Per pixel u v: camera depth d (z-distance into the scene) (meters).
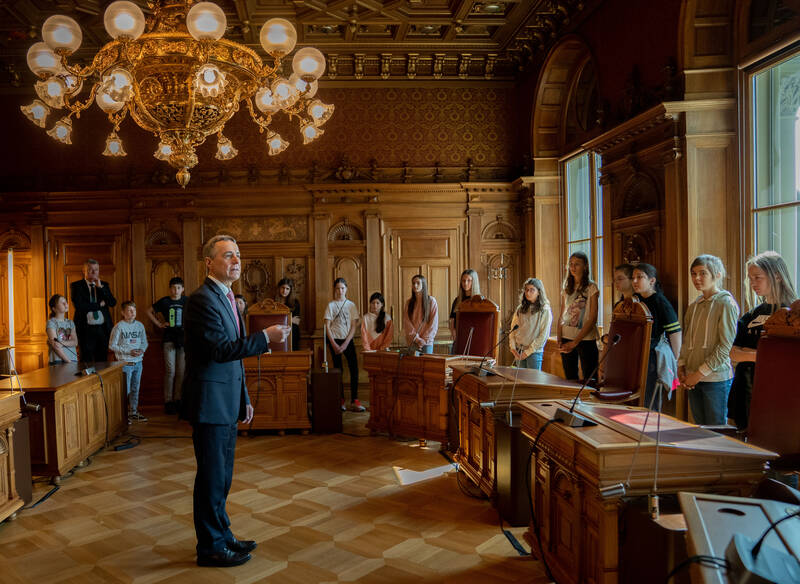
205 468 3.15
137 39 3.85
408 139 8.30
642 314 3.50
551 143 7.72
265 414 6.11
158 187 8.09
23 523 3.82
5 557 3.31
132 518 3.90
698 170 4.43
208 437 3.14
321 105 4.70
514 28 7.18
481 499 4.11
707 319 3.54
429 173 8.31
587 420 2.66
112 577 3.05
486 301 5.56
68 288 8.12
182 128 4.26
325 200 8.17
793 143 3.88
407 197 8.25
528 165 7.86
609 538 2.28
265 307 6.46
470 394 4.33
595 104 6.75
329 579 2.99
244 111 8.17
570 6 6.32
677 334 3.93
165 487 4.55
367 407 7.64
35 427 4.60
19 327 8.02
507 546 3.33
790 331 2.64
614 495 2.21
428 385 5.46
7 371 5.18
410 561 3.17
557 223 7.76
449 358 5.27
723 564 1.39
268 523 3.73
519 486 3.56
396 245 8.27
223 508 3.27
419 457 5.20
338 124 8.25
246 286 8.20
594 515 2.38
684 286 4.47
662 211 4.79
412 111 8.30
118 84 3.62
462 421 4.69
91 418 5.31
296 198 8.20
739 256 4.34
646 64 5.00
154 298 8.12
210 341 3.04
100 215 8.09
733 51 4.38
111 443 5.93
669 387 3.62
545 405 3.12
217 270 3.21
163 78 4.03
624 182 5.39
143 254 8.10
